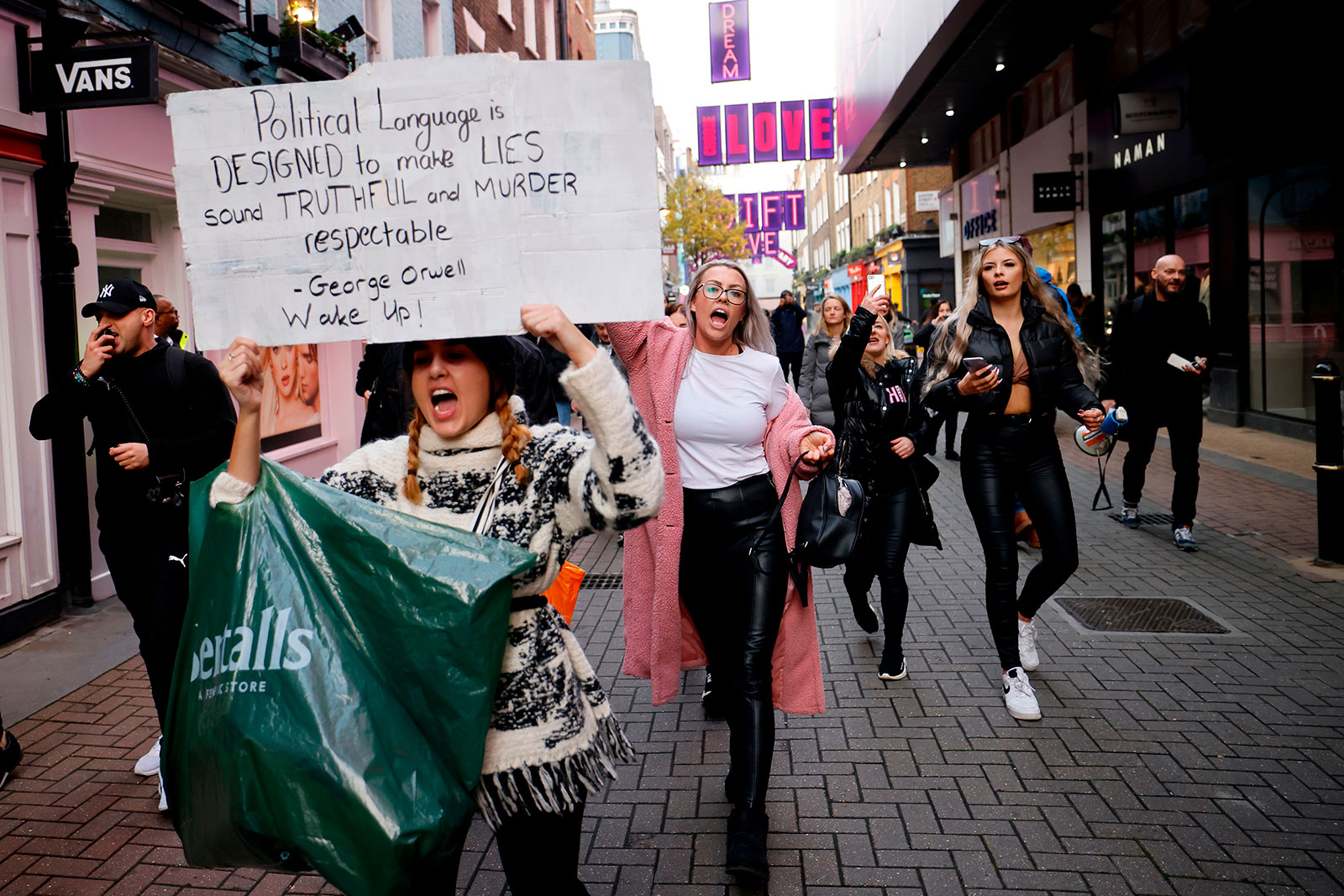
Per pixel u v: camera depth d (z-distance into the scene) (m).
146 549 3.63
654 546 3.43
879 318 4.56
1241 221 12.09
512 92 1.88
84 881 3.07
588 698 2.07
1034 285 4.19
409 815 1.59
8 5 5.42
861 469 4.45
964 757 3.75
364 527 1.73
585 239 1.90
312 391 9.85
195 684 1.72
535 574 1.88
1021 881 2.92
